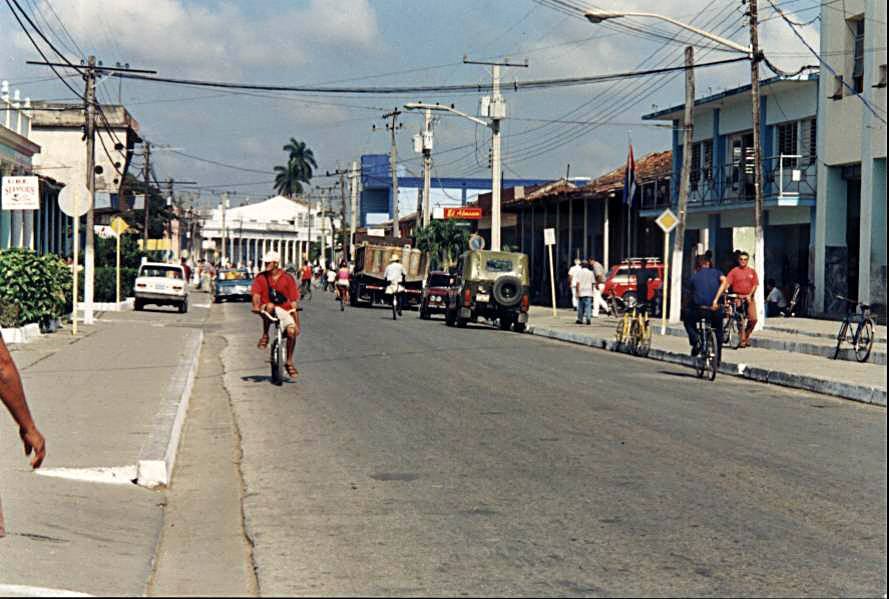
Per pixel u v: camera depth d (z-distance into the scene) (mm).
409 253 59938
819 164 41781
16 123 49438
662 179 54688
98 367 21172
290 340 20297
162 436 12773
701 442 13555
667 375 22984
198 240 183125
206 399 18688
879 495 10406
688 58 36906
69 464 11133
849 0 39719
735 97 46750
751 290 29688
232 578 7824
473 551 8375
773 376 22016
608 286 47781
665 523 9258
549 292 65062
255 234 172375
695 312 22391
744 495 10383
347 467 11969
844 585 7469
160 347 26297
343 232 109375
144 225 81562
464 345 30047
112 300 49844
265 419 15844
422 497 10359
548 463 12086
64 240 61750
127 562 8102
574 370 23266
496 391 18953
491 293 38969
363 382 20438
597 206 59812
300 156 188875
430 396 18250
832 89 40938
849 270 41344
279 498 10398
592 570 7828
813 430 14867
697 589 7367
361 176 124125
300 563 8070
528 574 7730
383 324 40281
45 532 8680
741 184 46500
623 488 10711
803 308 43031
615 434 14172
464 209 79750
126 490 10742
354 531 9047
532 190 70812
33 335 28219
